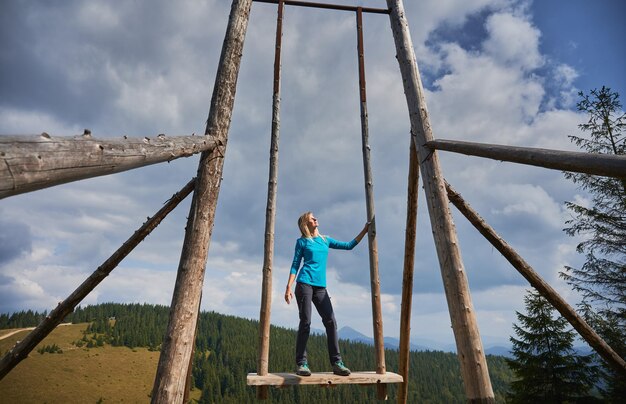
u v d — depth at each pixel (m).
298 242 4.99
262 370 4.54
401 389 5.14
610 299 14.18
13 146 1.43
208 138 3.99
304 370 4.49
